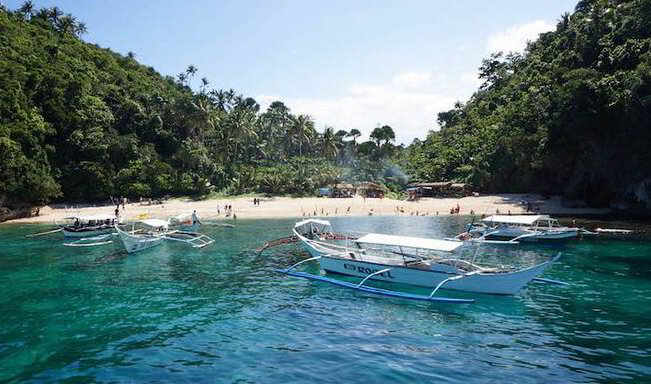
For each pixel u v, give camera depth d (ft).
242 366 50.52
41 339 59.72
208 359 52.65
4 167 215.10
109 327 64.49
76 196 267.39
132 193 277.85
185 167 313.73
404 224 200.23
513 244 140.36
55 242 149.18
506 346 56.59
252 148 401.90
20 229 186.80
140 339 59.57
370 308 73.46
